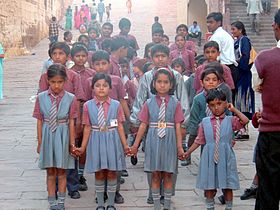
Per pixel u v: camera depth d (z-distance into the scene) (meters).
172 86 5.68
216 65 6.59
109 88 5.81
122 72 7.96
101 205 5.81
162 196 6.08
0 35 26.41
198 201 6.28
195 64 9.93
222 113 5.56
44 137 5.73
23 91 17.56
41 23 35.47
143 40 30.41
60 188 5.82
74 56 6.81
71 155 5.82
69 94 5.85
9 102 15.43
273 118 4.70
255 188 6.33
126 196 6.50
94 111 5.75
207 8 30.44
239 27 9.66
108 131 5.74
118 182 6.18
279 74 4.64
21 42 29.55
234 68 9.36
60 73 5.71
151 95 5.99
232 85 7.48
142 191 6.72
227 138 5.49
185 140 8.20
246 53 9.44
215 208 5.98
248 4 23.75
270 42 23.30
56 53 6.41
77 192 6.46
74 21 38.19
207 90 6.10
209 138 5.50
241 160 8.29
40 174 7.58
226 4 25.88
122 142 5.80
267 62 4.67
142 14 36.50
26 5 31.11
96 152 5.69
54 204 5.84
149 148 5.62
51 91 5.79
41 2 35.53
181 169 7.90
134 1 39.47
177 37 10.17
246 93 9.62
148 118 5.71
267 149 4.75
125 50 7.52
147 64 7.93
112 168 5.66
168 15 35.16
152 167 5.60
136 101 6.33
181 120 5.66
